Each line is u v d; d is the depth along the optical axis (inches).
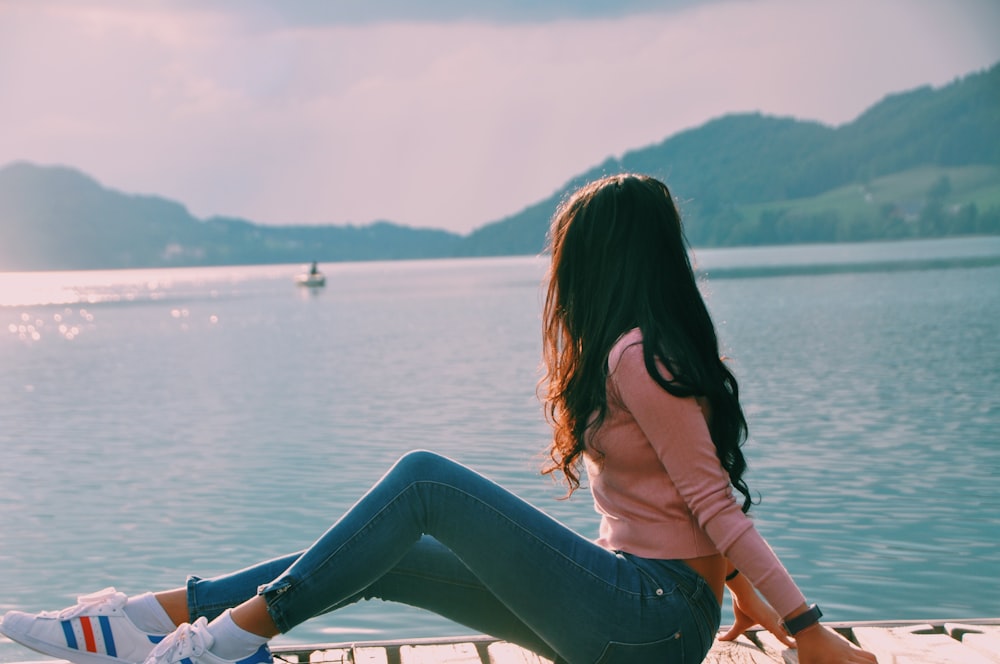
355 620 206.1
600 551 85.6
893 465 336.8
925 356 691.4
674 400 82.2
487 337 1096.8
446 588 93.3
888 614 198.8
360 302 2364.7
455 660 116.6
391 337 1155.3
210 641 83.7
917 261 3319.4
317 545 84.9
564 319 89.4
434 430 456.4
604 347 84.6
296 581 84.0
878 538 251.4
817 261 4173.2
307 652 121.2
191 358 977.5
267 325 1571.1
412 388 631.8
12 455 433.7
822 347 789.2
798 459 351.9
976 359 660.7
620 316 84.7
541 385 92.9
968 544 243.8
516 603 86.0
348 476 356.5
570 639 85.8
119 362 959.6
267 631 84.6
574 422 87.0
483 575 86.3
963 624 124.6
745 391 547.2
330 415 522.0
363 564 84.4
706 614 87.6
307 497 323.9
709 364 85.4
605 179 89.6
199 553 263.1
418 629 200.1
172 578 242.5
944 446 367.2
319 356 930.1
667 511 85.9
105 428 511.5
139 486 353.1
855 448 369.1
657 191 87.7
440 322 1433.3
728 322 1120.8
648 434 83.4
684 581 86.2
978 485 303.9
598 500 90.3
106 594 90.6
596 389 84.9
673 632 85.6
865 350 749.3
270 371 800.9
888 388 536.4
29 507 323.9
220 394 648.4
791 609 82.1
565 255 88.8
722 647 114.6
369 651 120.2
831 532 258.4
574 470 94.4
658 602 85.0
